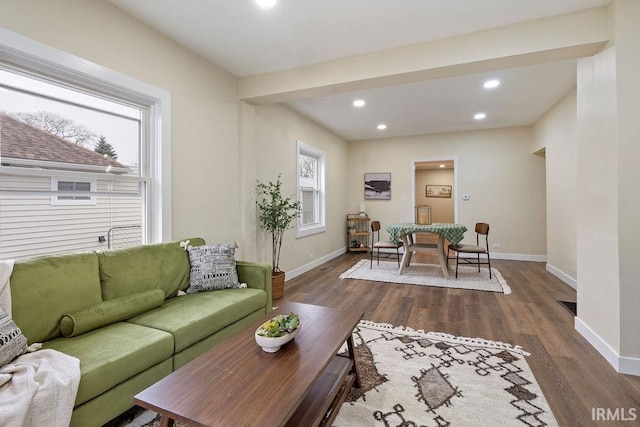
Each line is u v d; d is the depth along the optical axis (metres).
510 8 2.27
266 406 1.07
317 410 1.43
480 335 2.61
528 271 4.98
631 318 2.04
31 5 1.80
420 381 1.93
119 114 2.40
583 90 2.55
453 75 2.89
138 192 2.54
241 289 2.54
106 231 2.31
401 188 6.81
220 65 3.22
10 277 1.53
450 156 6.36
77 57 2.02
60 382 1.23
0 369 1.26
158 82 2.58
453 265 5.48
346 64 3.06
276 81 3.36
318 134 5.66
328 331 1.67
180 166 2.79
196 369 1.30
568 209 4.21
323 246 5.87
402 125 5.74
